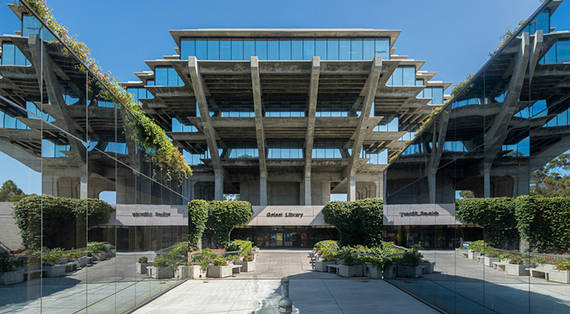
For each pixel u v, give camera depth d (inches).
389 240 609.3
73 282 253.6
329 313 382.9
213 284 571.2
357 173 1856.5
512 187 241.0
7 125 179.5
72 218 255.1
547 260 198.5
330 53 1427.2
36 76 213.0
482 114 295.9
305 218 1467.8
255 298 457.7
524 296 225.6
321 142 1659.7
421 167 461.7
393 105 1706.4
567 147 178.9
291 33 1408.7
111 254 329.7
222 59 1412.4
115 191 344.2
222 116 1486.2
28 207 198.1
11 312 180.4
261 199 1642.5
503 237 255.3
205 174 1797.5
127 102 441.7
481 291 293.4
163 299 451.5
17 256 186.5
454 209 355.3
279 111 1489.9
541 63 207.6
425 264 436.1
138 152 419.8
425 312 387.2
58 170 235.8
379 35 1430.9
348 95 1508.4
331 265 696.4
